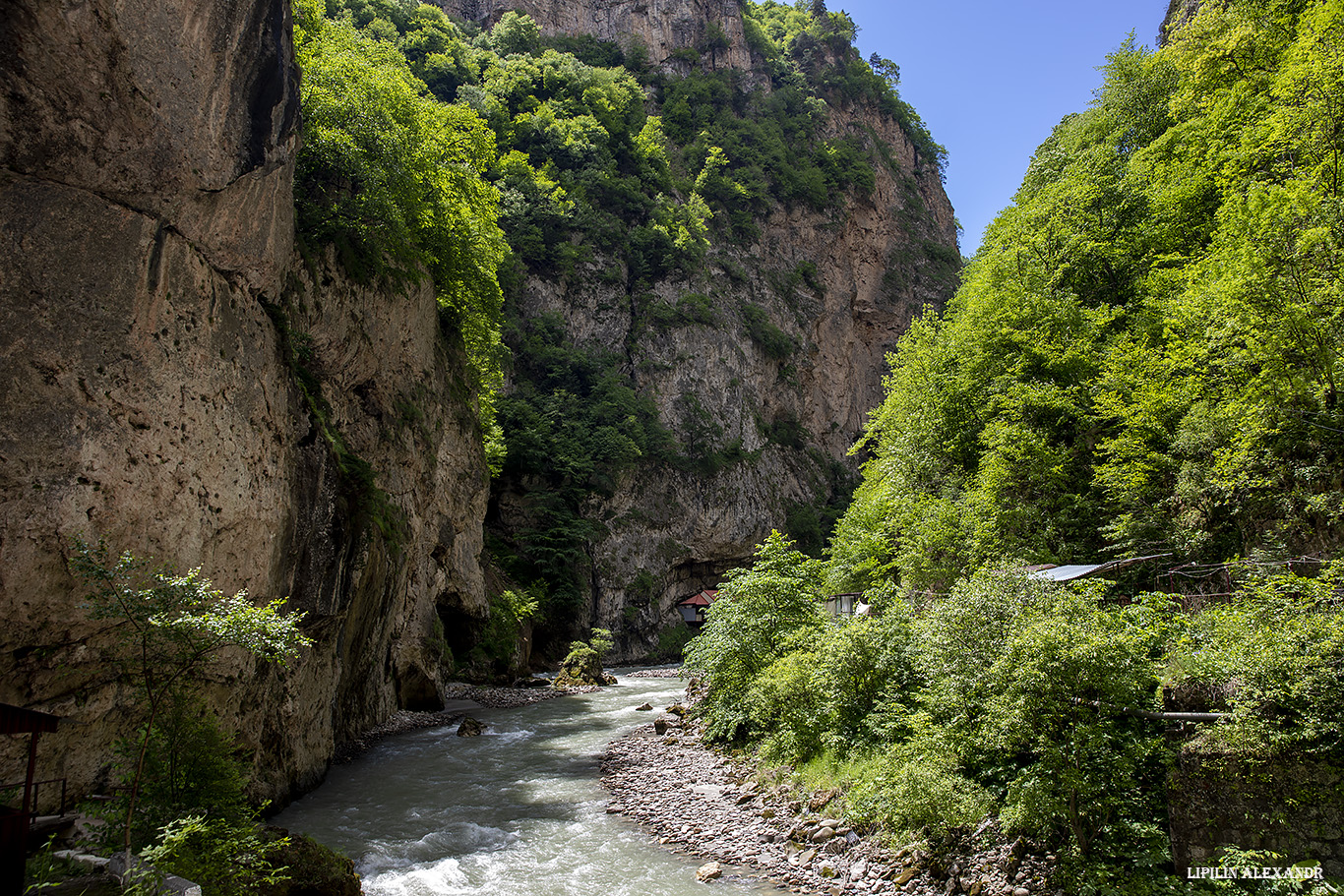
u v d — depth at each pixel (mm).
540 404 62750
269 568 14094
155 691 10461
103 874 7703
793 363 88562
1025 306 23594
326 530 16828
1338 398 12617
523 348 65875
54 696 9750
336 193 22391
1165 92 29750
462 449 36438
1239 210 16609
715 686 21906
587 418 64125
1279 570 12086
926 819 10688
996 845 10078
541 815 14914
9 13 9133
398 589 25125
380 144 23172
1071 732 9180
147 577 9719
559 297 71375
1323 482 12500
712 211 91688
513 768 19328
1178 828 8492
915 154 124562
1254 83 21578
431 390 31078
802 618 20219
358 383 24062
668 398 72375
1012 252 26438
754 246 92188
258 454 13898
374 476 20688
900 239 107188
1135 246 23562
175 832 7820
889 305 100938
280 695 15586
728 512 70438
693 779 17141
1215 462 14594
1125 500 16609
